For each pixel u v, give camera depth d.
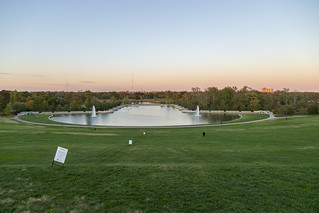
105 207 7.87
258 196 8.66
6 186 9.55
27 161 15.16
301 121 43.47
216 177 10.57
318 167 12.16
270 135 28.41
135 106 154.38
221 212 7.55
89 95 108.19
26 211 7.63
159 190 9.14
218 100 114.19
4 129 35.41
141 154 18.22
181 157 17.00
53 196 8.66
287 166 12.42
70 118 75.69
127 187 9.43
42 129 38.84
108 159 16.30
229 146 21.73
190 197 8.56
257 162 14.75
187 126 47.25
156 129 41.84
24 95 152.88
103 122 63.81
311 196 8.64
